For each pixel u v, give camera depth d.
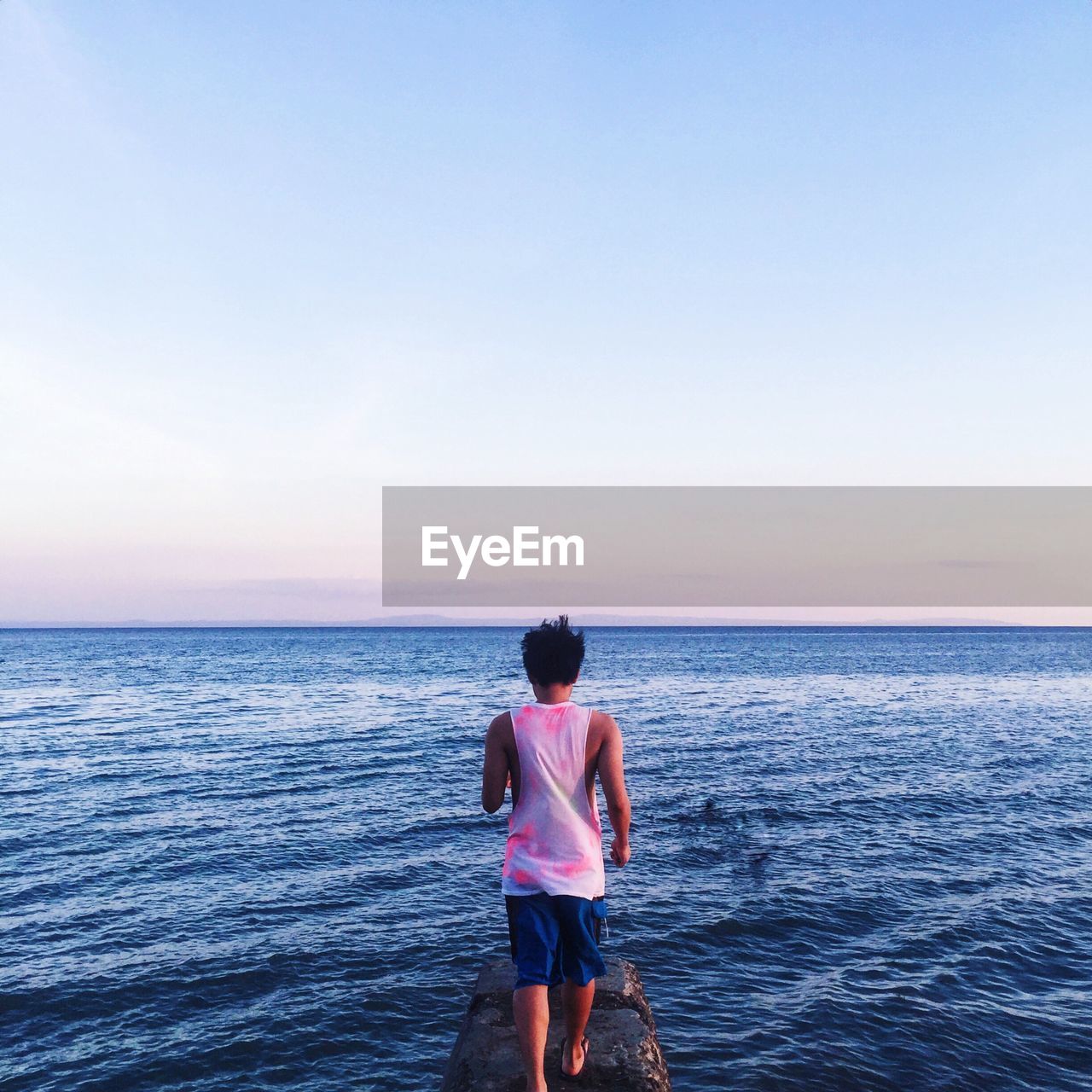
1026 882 14.28
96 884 14.16
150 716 38.12
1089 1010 9.74
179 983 10.39
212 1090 8.20
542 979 3.11
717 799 20.23
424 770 24.47
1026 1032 9.22
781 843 16.64
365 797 20.83
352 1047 8.99
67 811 19.31
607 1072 3.50
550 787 3.25
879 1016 9.54
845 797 20.61
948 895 13.62
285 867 15.13
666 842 16.67
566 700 3.43
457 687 54.81
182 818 18.67
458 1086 3.48
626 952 11.32
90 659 93.25
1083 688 55.94
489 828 17.89
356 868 15.12
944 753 27.22
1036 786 22.06
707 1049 8.81
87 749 28.38
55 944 11.55
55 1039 9.12
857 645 155.38
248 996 10.08
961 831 17.64
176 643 157.12
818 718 36.88
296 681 60.31
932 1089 8.15
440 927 12.20
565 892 3.15
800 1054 8.72
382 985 10.35
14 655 104.44
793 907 12.99
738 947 11.50
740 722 35.44
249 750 28.14
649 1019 4.02
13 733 32.34
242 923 12.36
